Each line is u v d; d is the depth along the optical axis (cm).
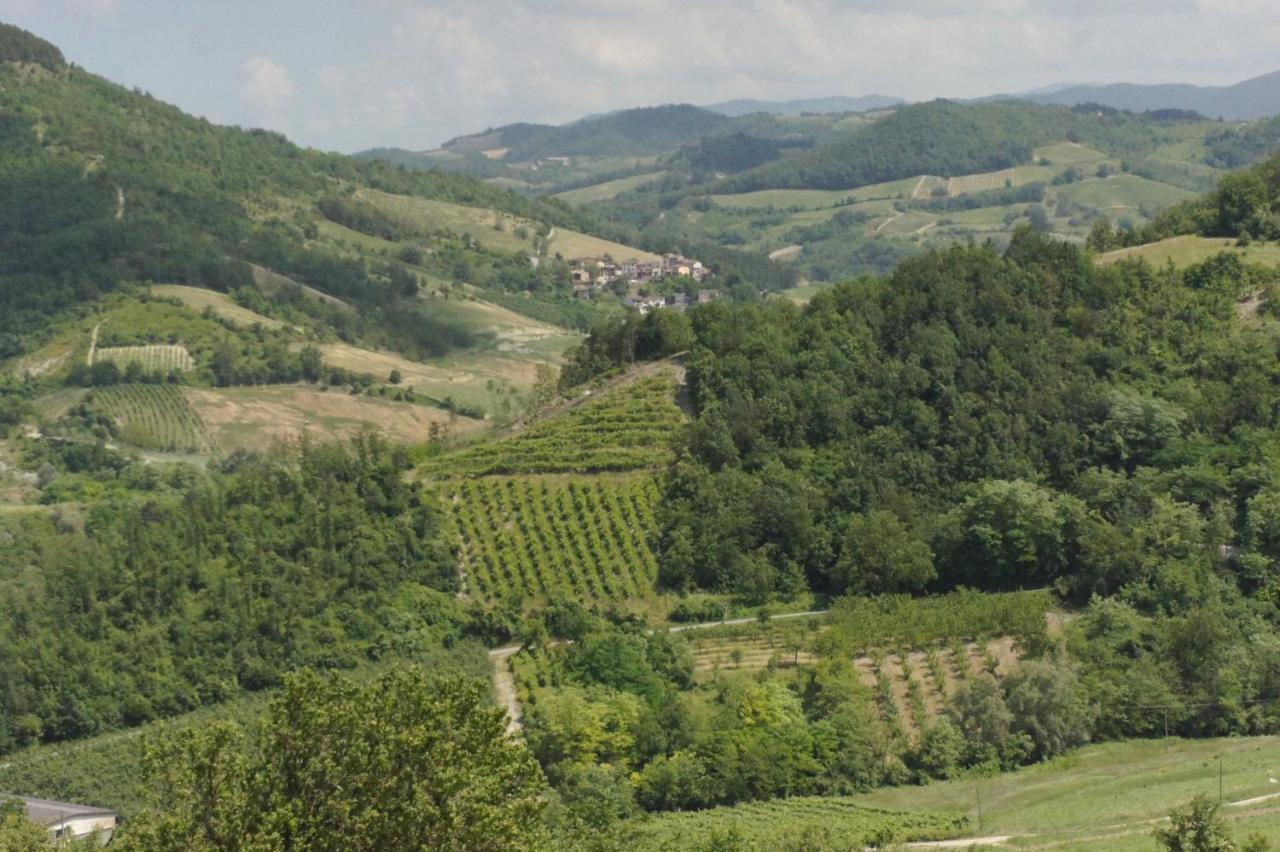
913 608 11438
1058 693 9725
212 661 11231
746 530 12606
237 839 4484
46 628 11481
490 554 12888
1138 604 11294
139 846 4556
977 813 8594
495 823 4631
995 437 13262
